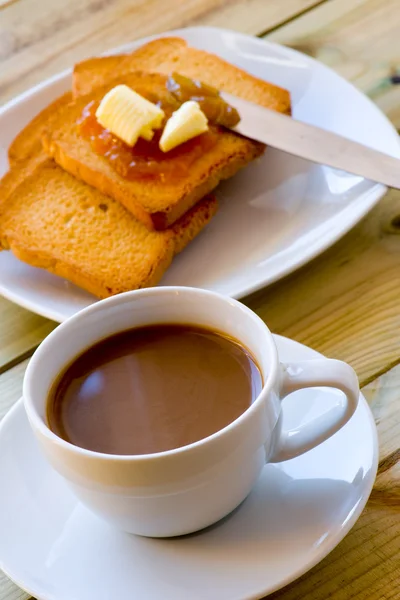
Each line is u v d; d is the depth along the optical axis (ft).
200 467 1.70
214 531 1.78
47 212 2.51
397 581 1.80
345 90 2.64
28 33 3.35
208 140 2.52
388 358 2.12
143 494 1.71
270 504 1.80
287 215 2.44
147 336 1.88
